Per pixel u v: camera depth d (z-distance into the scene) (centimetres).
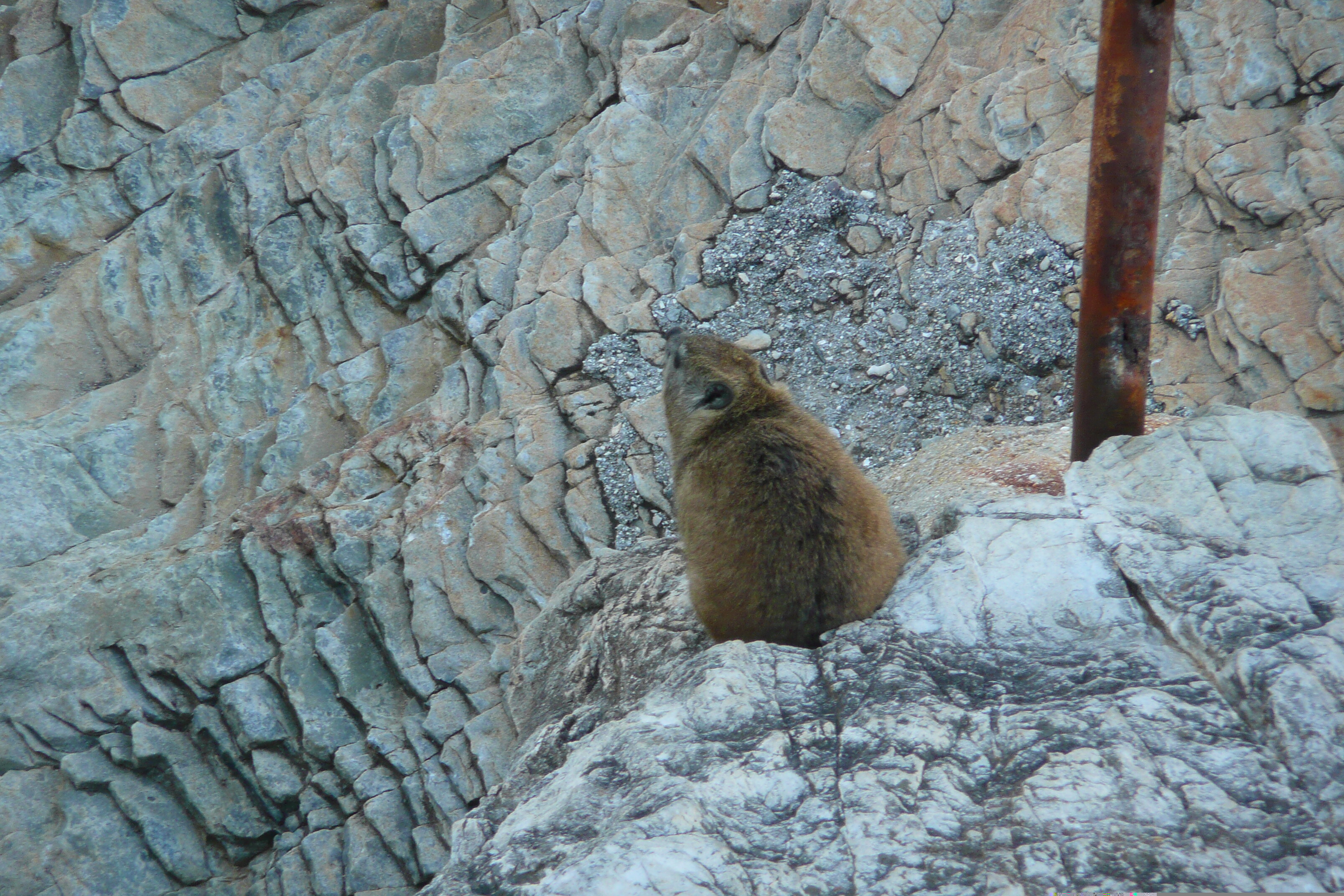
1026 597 662
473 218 2102
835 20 1855
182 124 2459
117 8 2492
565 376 1827
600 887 479
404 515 1772
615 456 1700
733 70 1994
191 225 2372
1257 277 1388
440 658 1669
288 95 2428
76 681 1819
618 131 1959
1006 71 1700
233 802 1756
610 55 2136
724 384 776
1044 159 1611
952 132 1722
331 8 2559
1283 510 684
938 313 1630
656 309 1812
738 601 711
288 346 2230
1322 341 1324
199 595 1816
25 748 1792
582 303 1861
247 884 1733
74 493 2159
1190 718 555
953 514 761
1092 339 784
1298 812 495
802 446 724
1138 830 492
